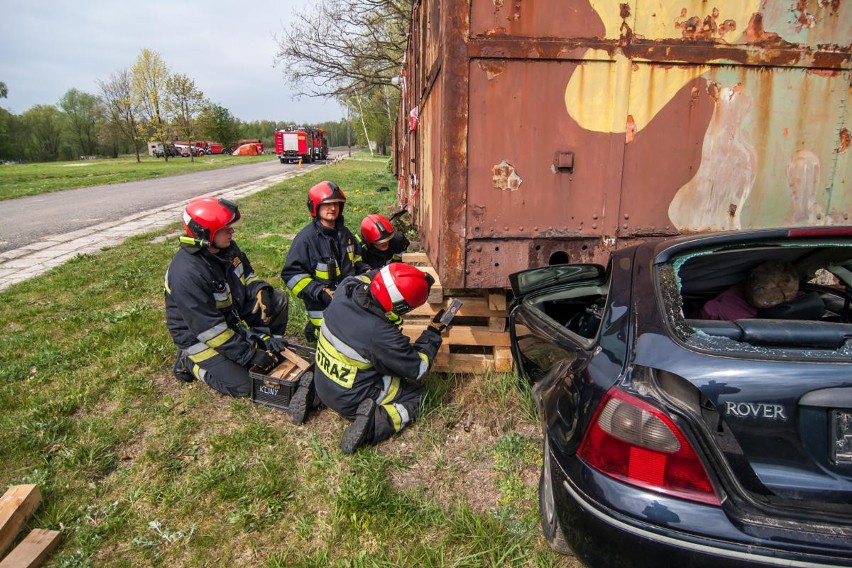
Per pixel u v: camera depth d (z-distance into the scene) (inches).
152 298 214.4
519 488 100.1
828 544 54.3
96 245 326.6
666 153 122.6
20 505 90.7
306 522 93.1
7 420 122.3
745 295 85.9
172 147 2331.4
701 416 59.9
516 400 127.4
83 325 183.5
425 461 110.6
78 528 92.0
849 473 56.6
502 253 123.7
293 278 150.3
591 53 117.2
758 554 54.9
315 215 152.7
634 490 60.6
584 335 109.7
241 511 95.6
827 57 122.2
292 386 126.3
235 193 638.5
